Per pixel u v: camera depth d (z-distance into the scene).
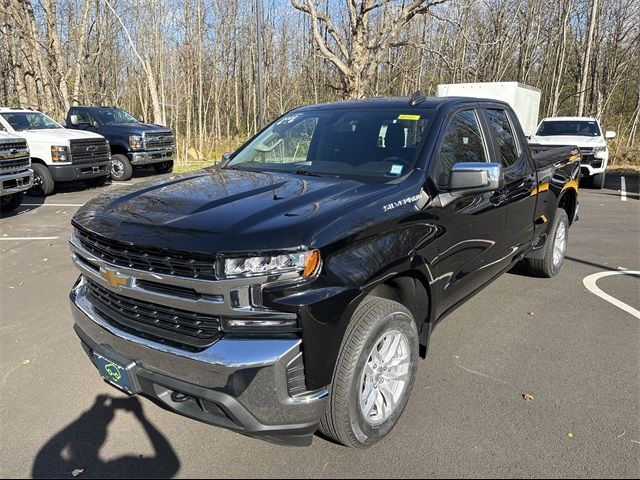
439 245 3.30
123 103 37.91
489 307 5.11
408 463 2.81
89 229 2.83
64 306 5.06
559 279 6.02
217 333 2.45
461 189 3.30
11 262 6.59
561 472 2.74
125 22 27.12
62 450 2.94
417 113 3.80
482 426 3.13
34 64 21.31
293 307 2.37
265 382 2.38
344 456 2.88
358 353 2.65
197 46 28.86
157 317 2.64
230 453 2.91
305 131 4.12
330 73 29.95
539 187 5.02
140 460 2.86
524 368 3.87
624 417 3.23
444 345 4.26
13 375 3.74
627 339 4.38
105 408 3.34
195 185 3.28
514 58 32.53
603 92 29.86
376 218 2.81
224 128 40.47
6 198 9.93
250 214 2.63
